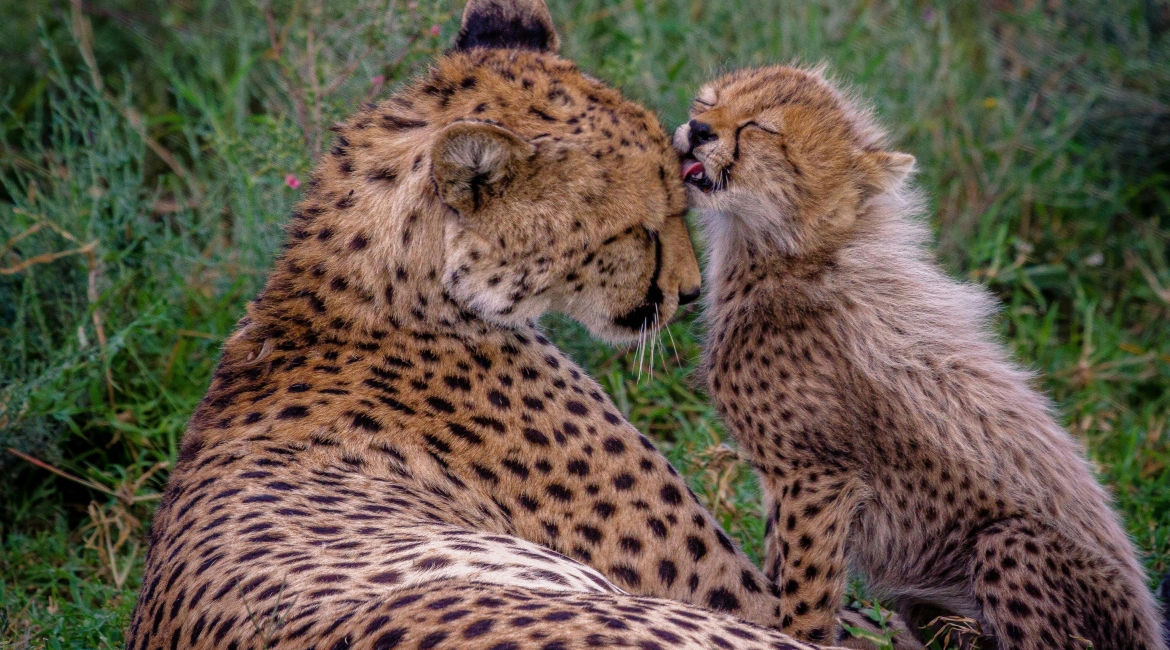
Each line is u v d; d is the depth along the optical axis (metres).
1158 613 8.19
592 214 6.64
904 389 8.35
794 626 7.92
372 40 10.54
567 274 6.67
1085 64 12.63
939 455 8.23
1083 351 10.98
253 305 6.86
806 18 13.02
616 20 13.27
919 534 8.33
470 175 6.27
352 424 6.26
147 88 13.45
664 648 4.49
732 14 13.16
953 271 11.36
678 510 6.81
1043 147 12.12
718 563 6.89
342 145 6.95
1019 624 7.68
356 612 4.77
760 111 8.85
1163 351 11.15
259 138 10.87
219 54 12.99
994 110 12.50
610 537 6.57
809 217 8.76
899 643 7.99
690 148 8.87
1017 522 7.98
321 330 6.58
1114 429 10.56
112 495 9.32
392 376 6.45
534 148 6.43
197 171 12.20
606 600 4.86
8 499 9.48
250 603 5.09
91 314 9.79
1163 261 11.73
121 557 9.05
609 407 6.96
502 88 6.74
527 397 6.65
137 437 9.72
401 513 5.85
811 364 8.45
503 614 4.60
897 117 12.31
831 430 8.30
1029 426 8.48
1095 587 7.68
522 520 6.39
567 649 4.37
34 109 12.88
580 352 10.31
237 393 6.54
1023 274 11.34
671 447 9.93
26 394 9.23
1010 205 11.92
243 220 10.64
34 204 10.63
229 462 6.13
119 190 10.48
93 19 13.62
